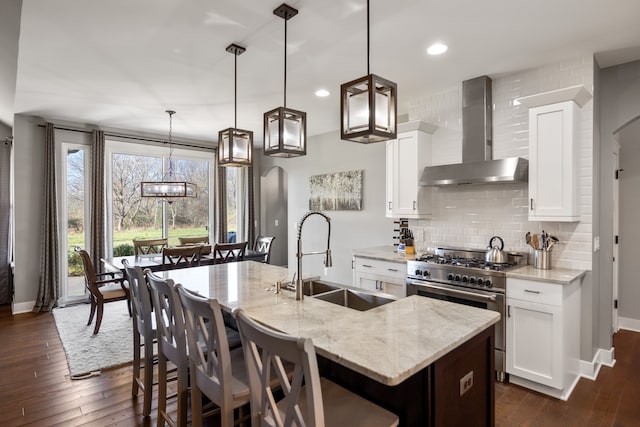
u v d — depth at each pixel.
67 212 5.16
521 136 3.28
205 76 3.41
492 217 3.47
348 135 1.81
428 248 3.96
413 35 2.61
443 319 1.70
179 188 4.76
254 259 5.20
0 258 5.28
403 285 3.53
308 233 6.28
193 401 1.77
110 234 5.49
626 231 4.11
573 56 2.97
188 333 1.75
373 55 2.96
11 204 5.36
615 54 2.92
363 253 4.02
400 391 1.46
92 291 4.09
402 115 4.79
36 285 4.95
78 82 3.56
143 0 2.16
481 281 2.92
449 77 3.43
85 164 5.31
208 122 5.20
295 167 6.59
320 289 2.51
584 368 2.99
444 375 1.42
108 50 2.85
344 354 1.30
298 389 1.10
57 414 2.46
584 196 2.93
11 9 2.26
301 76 3.42
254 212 7.28
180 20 2.40
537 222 3.19
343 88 1.83
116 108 4.48
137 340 2.67
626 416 2.42
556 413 2.46
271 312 1.83
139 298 2.53
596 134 3.03
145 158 5.93
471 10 2.28
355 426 1.31
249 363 1.31
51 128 4.94
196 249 4.40
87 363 3.22
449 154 3.79
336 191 5.73
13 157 4.80
